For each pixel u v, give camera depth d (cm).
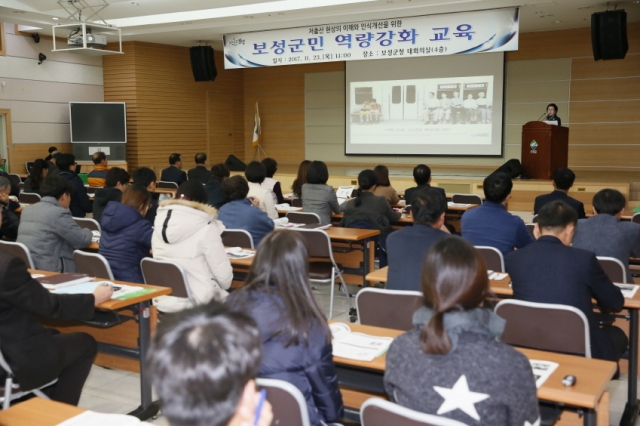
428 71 1203
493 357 141
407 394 148
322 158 1386
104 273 338
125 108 1155
